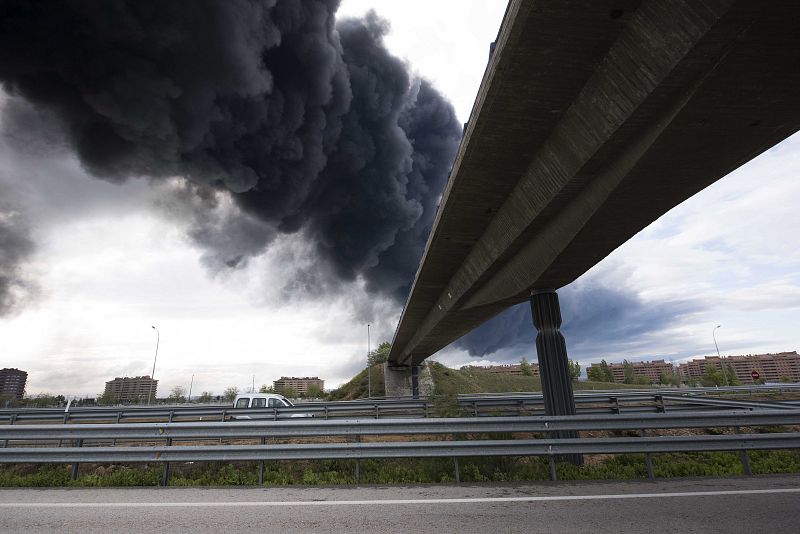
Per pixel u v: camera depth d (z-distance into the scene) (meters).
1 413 16.39
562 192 9.65
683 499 5.99
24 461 7.62
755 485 6.78
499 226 13.18
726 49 5.36
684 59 5.59
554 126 8.73
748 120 6.52
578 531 4.71
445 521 5.15
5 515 5.57
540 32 6.43
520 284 14.16
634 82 6.52
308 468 8.55
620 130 7.28
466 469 7.86
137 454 7.57
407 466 8.41
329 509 5.74
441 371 67.12
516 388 61.78
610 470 8.19
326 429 7.79
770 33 5.07
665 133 6.77
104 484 7.59
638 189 8.38
